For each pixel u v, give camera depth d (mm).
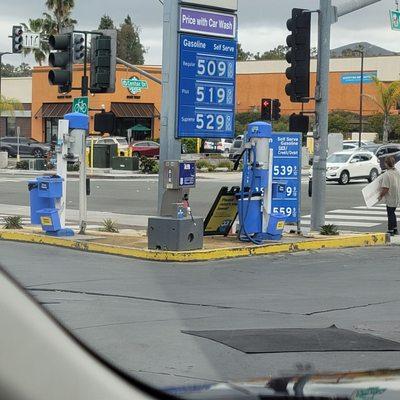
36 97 84375
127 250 15906
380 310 10562
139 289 11898
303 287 12562
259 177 17469
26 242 17922
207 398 3713
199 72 18250
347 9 20203
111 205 30062
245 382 4434
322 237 18750
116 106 78750
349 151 46031
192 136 18219
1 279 1977
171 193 16000
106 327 8828
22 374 1937
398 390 4082
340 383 4281
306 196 35344
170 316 9773
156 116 80875
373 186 21312
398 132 82938
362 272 14414
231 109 19047
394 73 95562
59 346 2033
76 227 21188
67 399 2016
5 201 31234
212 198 33594
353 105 92000
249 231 17562
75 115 18297
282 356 7746
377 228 23188
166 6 17781
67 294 11117
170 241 15625
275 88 94125
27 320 1975
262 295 11695
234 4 18797
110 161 54188
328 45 20266
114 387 2180
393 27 25031
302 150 20141
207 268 14602
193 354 7691
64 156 18234
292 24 19766
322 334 8828
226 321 9547
